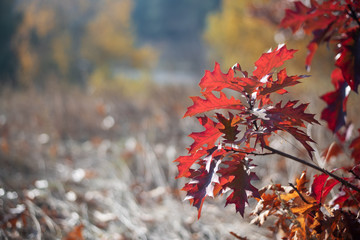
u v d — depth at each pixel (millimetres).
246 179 1181
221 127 1217
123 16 20172
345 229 1312
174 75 25812
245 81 1177
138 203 3195
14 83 13016
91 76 17625
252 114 1193
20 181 3574
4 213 2594
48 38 18859
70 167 4270
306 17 1512
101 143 5312
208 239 2537
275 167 3117
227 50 10281
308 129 2887
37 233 2479
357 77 1277
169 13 53469
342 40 1453
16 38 17562
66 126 6020
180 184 3516
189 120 5242
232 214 2777
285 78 1181
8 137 5199
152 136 4996
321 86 4934
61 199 3158
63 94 7777
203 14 50500
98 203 3152
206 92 1208
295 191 1343
